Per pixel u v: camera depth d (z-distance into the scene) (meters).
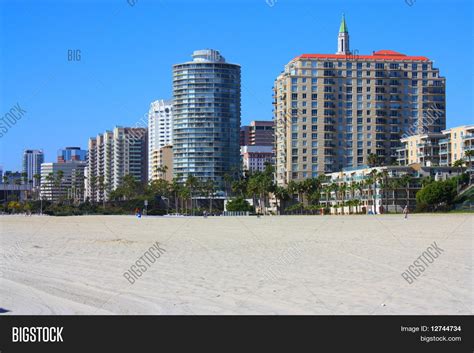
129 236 61.22
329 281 25.22
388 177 173.50
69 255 38.97
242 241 50.88
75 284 25.47
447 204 154.88
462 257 33.41
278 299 21.52
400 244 44.09
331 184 189.00
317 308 20.00
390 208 173.38
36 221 124.06
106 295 22.80
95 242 51.78
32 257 37.69
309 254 37.22
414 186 174.12
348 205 185.00
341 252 38.19
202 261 34.03
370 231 63.88
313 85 199.75
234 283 25.17
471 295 21.62
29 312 20.11
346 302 20.81
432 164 185.50
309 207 195.25
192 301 21.48
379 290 22.84
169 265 32.12
